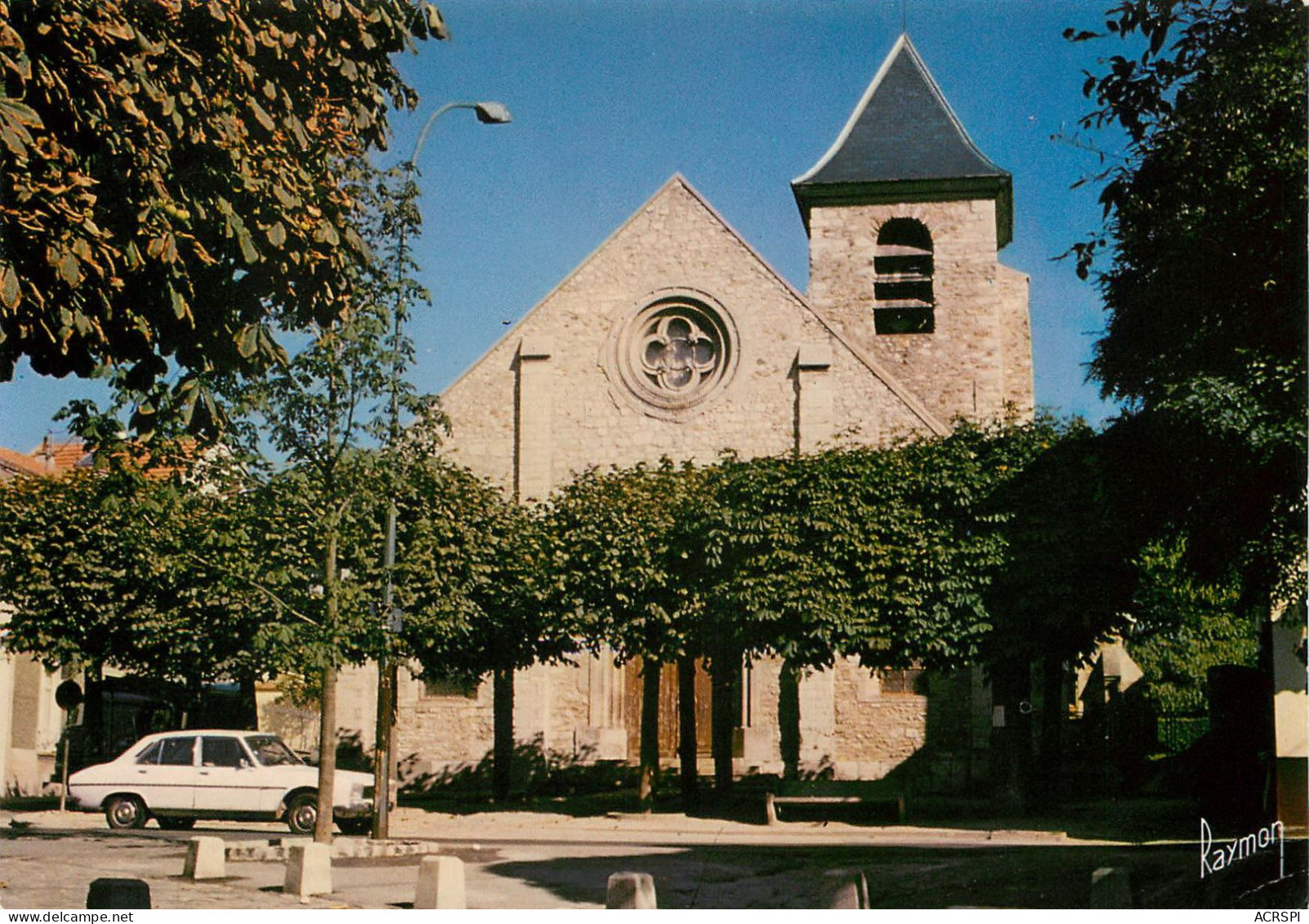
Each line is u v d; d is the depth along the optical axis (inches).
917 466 1002.1
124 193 427.2
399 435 695.1
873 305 1461.6
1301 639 669.3
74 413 504.1
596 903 543.5
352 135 530.6
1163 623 1074.1
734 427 1273.4
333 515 690.2
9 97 378.9
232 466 665.0
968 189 1455.5
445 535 1024.2
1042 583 947.3
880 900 514.9
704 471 1077.8
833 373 1266.0
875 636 973.8
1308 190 577.9
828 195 1483.8
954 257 1451.8
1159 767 1169.4
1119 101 534.9
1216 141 575.2
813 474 1010.1
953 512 989.2
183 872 594.2
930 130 1512.1
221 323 487.8
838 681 1216.8
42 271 403.5
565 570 1043.3
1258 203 592.7
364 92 523.8
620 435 1290.6
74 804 1018.7
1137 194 608.4
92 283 417.4
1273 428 629.3
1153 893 436.1
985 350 1427.2
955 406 1418.6
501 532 1078.4
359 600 719.7
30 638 1101.1
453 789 1256.8
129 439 504.7
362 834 881.5
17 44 376.8
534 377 1306.6
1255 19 536.1
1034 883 519.8
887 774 1190.3
